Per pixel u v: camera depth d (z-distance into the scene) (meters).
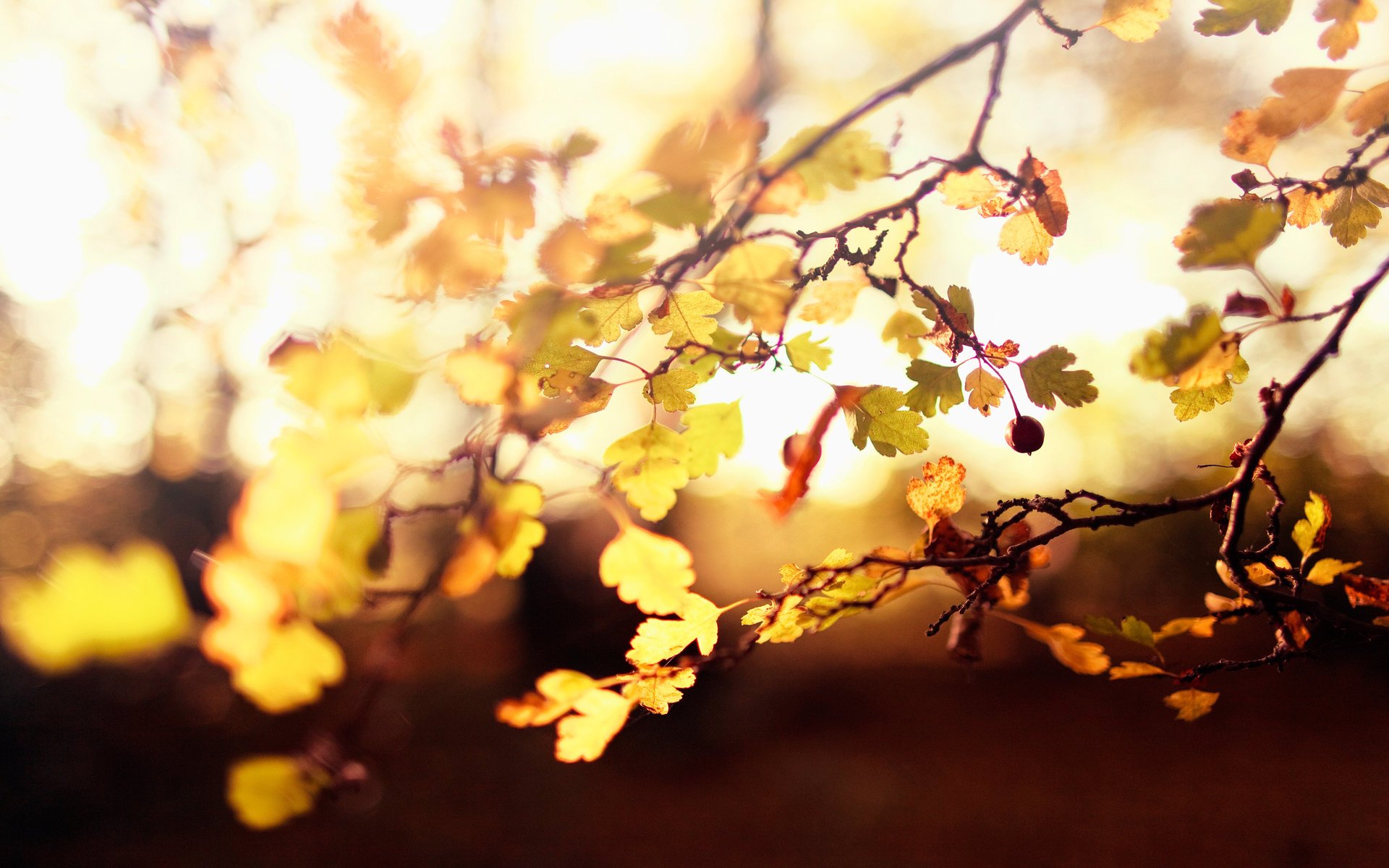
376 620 0.69
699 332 1.00
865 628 14.18
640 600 0.95
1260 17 1.09
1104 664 1.17
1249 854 6.43
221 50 1.09
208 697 7.89
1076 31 1.18
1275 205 0.89
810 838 7.05
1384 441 8.43
